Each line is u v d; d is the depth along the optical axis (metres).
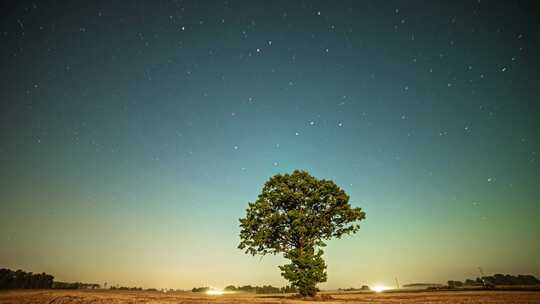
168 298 33.31
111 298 31.38
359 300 30.28
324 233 37.25
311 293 32.84
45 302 29.56
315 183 37.12
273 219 35.00
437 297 31.77
